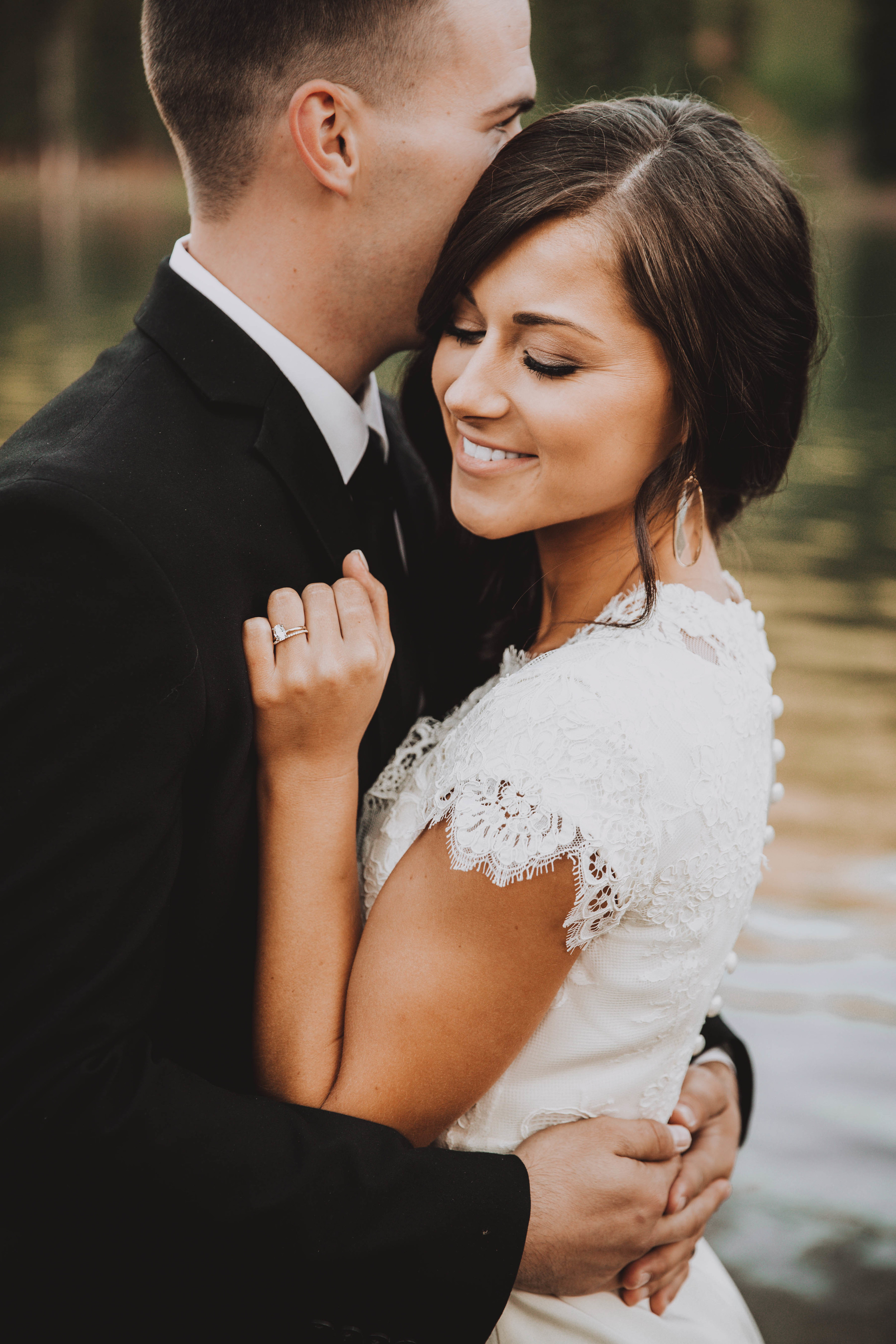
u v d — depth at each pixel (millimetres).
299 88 1476
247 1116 1291
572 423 1355
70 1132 1228
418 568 1817
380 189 1522
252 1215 1244
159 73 1536
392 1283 1289
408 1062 1325
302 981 1375
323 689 1343
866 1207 2736
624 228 1312
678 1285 1565
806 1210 2725
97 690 1248
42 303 12836
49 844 1240
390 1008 1318
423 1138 1376
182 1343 1347
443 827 1328
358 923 1428
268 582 1420
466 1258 1303
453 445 1478
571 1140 1411
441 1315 1315
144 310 1533
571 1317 1442
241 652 1358
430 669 1763
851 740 4750
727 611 1484
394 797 1558
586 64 12750
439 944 1306
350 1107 1334
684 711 1332
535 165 1346
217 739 1336
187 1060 1484
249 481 1432
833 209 21531
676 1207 1525
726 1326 1613
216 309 1503
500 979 1300
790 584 6324
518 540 1704
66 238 18656
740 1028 3244
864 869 3961
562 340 1338
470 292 1400
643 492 1420
